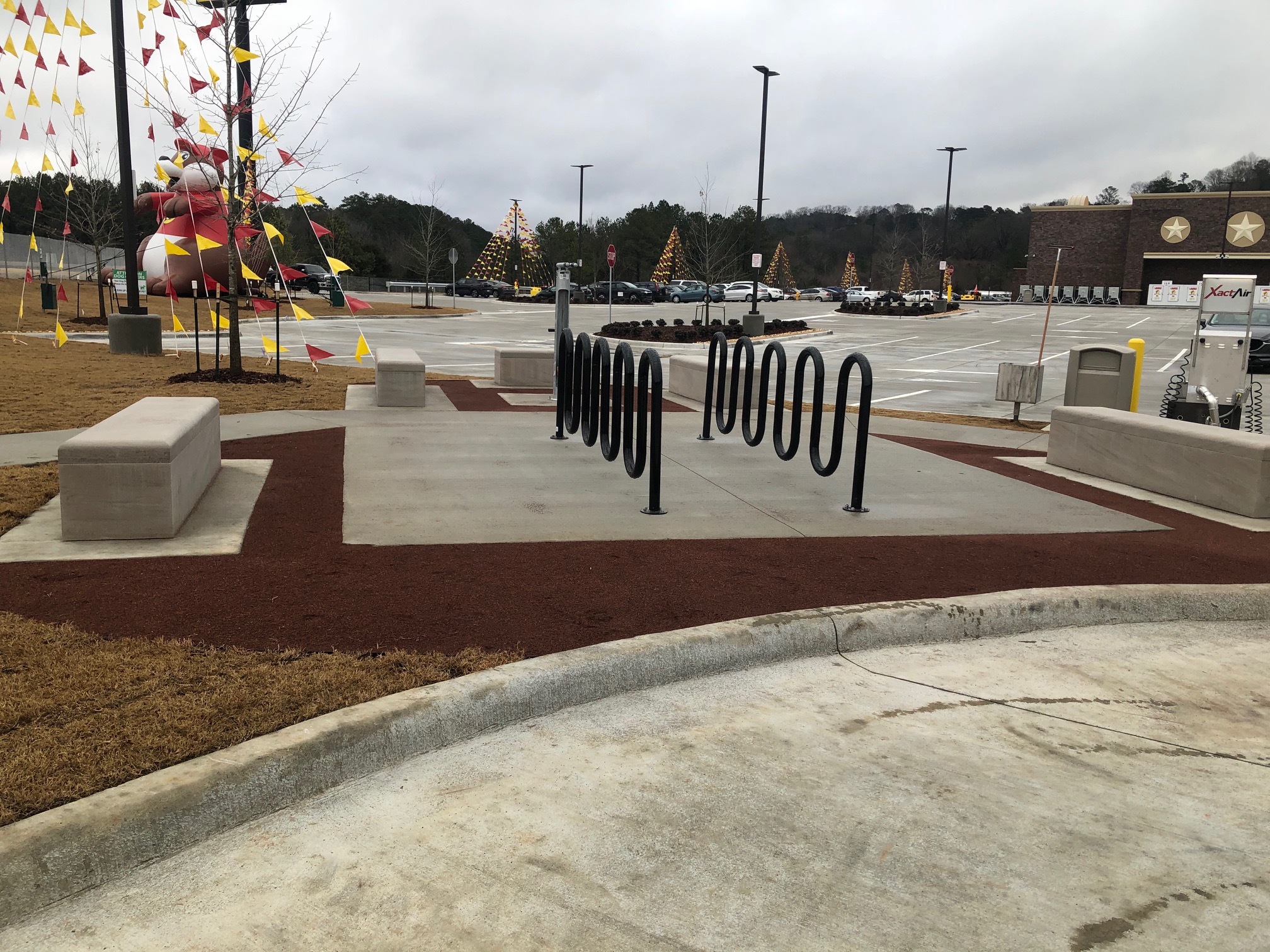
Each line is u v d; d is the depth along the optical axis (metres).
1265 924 2.79
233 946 2.56
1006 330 40.97
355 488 7.50
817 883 2.91
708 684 4.41
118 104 16.94
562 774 3.54
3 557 5.48
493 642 4.41
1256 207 68.75
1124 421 8.78
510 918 2.71
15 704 3.55
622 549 6.05
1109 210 73.88
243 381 13.95
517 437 10.05
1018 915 2.79
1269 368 20.70
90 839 2.81
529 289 72.00
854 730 3.99
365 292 65.56
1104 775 3.68
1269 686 4.65
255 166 15.41
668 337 29.22
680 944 2.62
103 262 36.09
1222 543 6.75
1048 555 6.27
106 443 5.77
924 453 10.15
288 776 3.27
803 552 6.14
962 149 58.41
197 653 4.14
